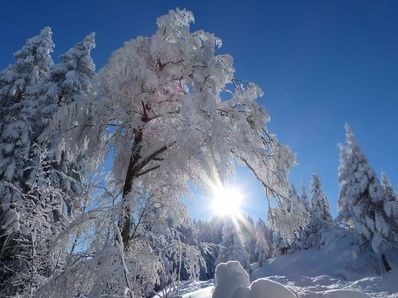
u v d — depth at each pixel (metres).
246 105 6.27
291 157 6.10
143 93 6.04
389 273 29.28
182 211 6.56
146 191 6.05
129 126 6.21
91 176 6.66
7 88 17.45
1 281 10.09
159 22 6.36
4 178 13.62
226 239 42.84
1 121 16.66
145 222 5.98
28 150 14.74
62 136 6.36
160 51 6.14
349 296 5.47
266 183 6.46
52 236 8.80
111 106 6.04
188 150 5.46
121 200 5.48
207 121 5.38
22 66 18.55
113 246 5.06
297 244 46.38
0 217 11.38
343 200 34.38
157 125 6.39
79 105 6.30
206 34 6.57
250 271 42.22
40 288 5.45
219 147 5.32
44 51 19.67
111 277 4.87
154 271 5.91
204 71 5.90
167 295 5.54
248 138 5.76
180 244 6.39
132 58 5.84
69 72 17.39
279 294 5.01
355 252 33.09
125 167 6.43
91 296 4.71
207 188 6.36
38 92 16.81
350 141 34.25
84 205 7.16
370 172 32.75
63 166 13.12
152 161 6.49
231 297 5.36
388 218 32.09
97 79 6.32
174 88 6.27
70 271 5.30
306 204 46.62
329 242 43.16
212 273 34.66
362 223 32.28
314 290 6.07
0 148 14.52
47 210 9.27
